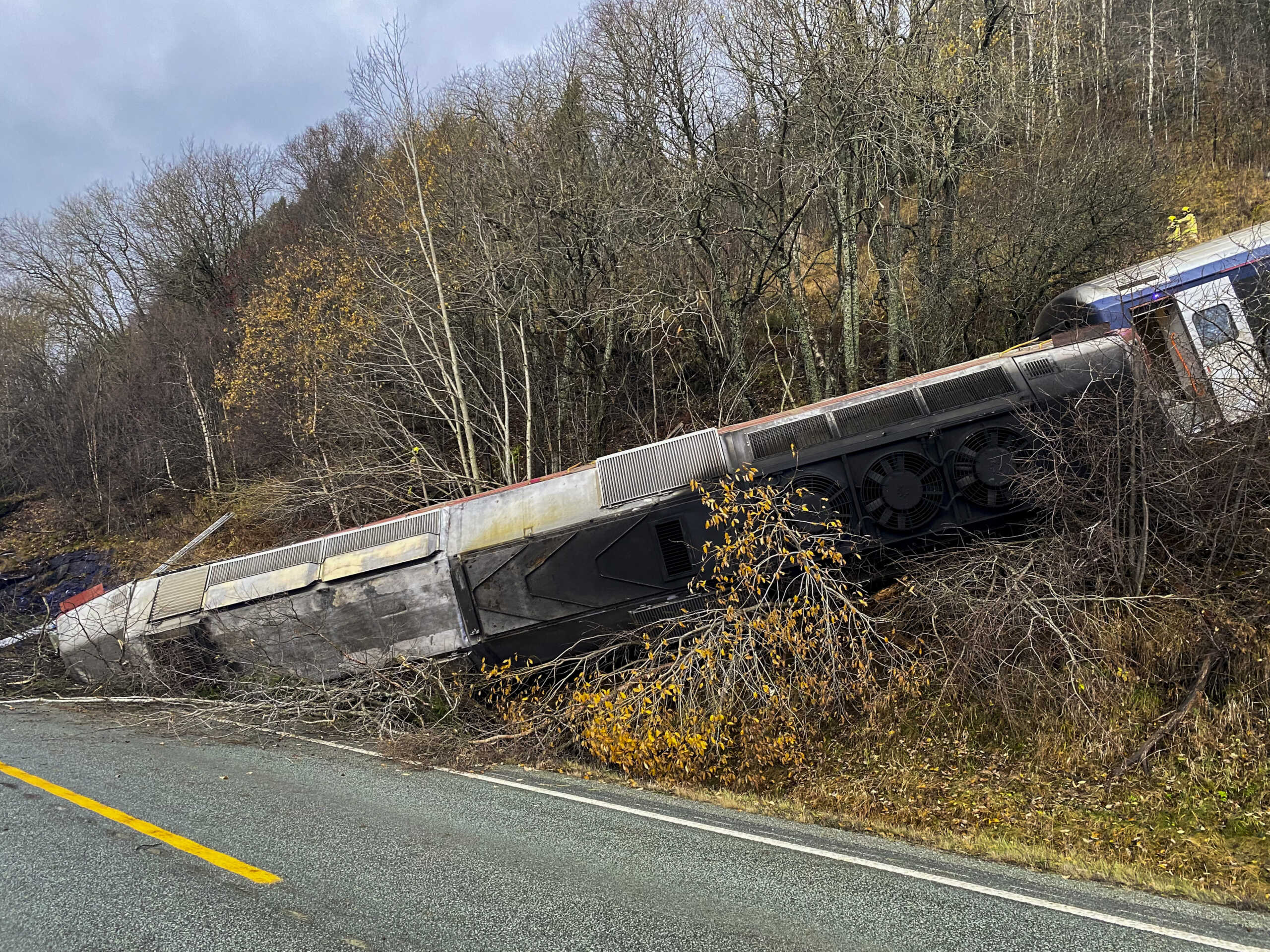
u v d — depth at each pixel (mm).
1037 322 11891
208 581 10594
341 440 16953
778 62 14492
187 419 23156
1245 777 6289
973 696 7887
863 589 9234
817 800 7246
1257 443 7418
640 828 6461
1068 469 8273
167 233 32688
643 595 9242
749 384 15336
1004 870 5570
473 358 16625
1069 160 15359
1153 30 24406
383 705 9531
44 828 6625
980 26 14953
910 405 9484
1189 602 7598
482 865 5703
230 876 5582
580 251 14625
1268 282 9281
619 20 18453
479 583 9586
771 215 16281
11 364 27156
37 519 23969
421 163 18359
